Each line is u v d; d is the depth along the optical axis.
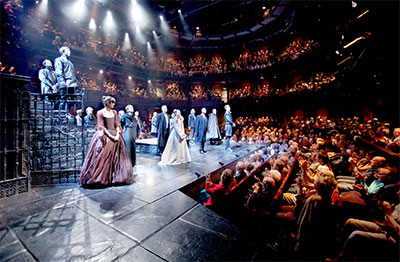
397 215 2.90
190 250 2.21
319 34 12.55
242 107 26.92
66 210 3.00
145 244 2.28
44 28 15.45
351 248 2.37
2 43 12.22
